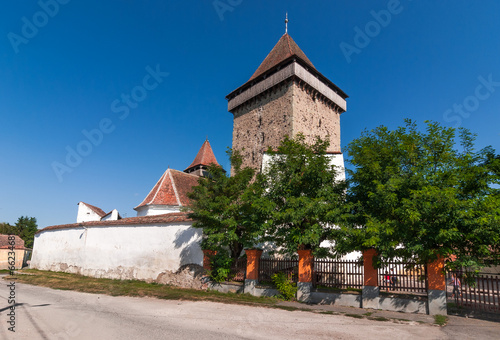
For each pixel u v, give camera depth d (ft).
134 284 53.72
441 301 32.73
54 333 23.59
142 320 28.17
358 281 37.99
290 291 40.37
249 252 45.60
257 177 45.85
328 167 41.24
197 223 48.73
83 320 27.84
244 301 39.04
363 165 37.88
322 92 107.14
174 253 54.65
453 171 33.91
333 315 31.91
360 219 37.04
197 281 49.93
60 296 42.27
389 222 32.68
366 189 37.29
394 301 34.99
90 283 55.11
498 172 33.91
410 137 37.40
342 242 35.76
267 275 44.62
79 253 71.67
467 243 33.40
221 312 32.40
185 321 28.04
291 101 95.61
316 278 41.06
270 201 40.45
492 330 26.73
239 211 46.62
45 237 87.61
